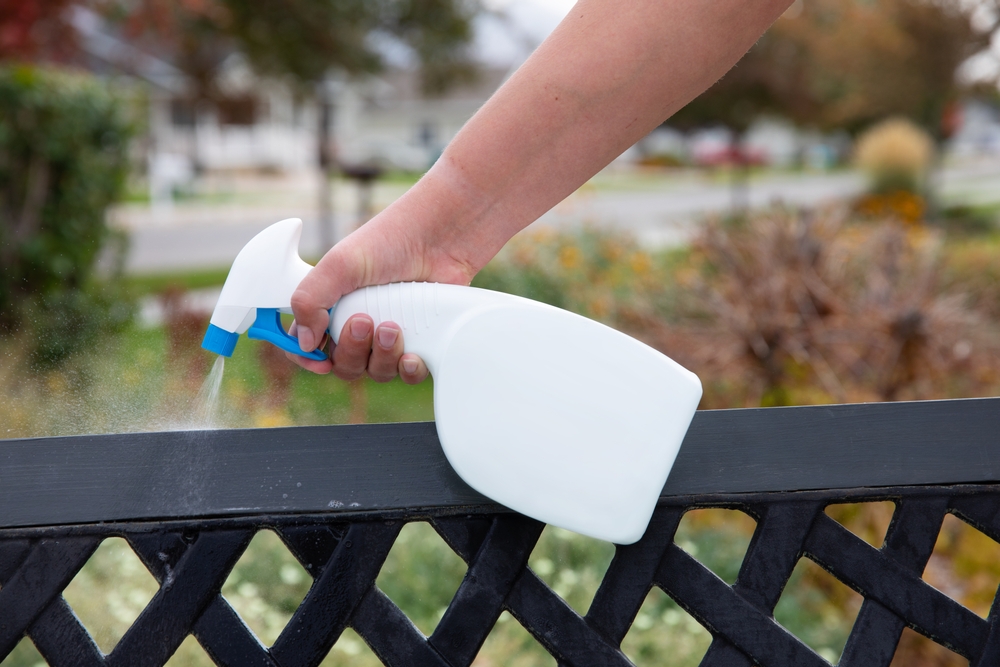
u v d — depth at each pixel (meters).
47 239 3.82
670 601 1.90
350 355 0.61
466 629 0.61
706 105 11.41
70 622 0.59
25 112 3.72
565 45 0.58
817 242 2.46
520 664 1.63
